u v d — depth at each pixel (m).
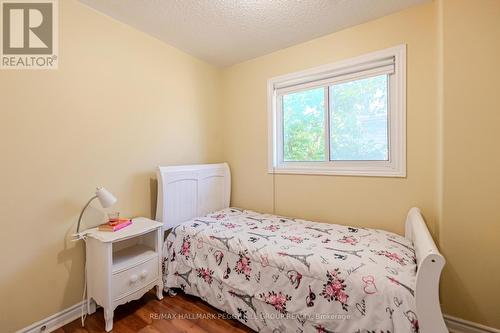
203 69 2.67
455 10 1.43
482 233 1.41
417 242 1.23
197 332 1.52
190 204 2.33
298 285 1.38
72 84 1.63
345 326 1.21
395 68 1.82
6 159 1.37
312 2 1.67
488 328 1.42
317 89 2.28
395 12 1.80
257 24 1.95
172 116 2.33
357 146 2.09
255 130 2.63
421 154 1.74
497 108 1.35
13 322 1.40
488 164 1.38
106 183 1.83
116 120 1.88
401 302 1.08
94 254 1.60
